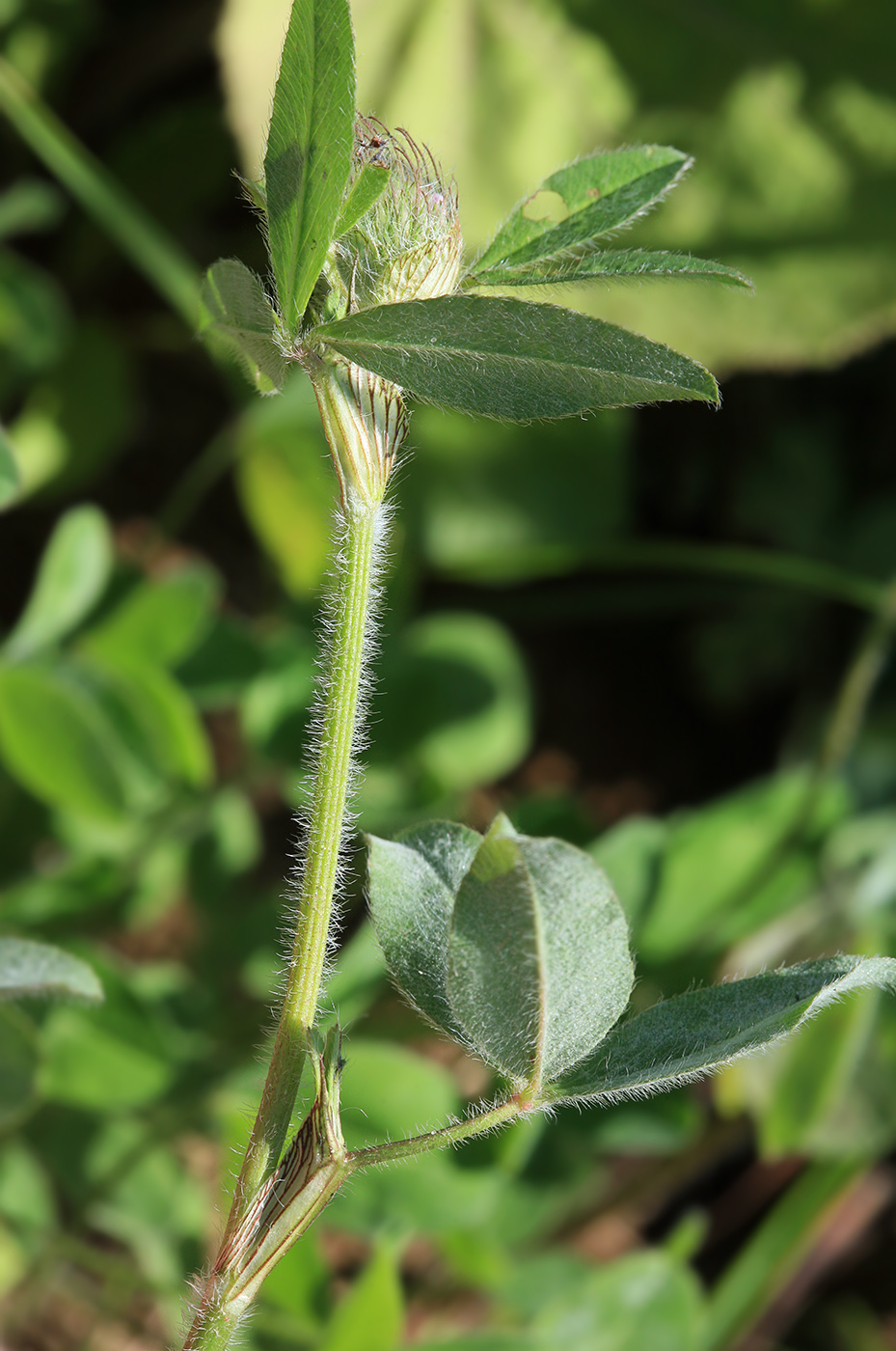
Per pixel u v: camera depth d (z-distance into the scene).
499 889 0.30
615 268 0.31
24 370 0.68
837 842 0.56
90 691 0.53
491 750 0.63
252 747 0.57
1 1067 0.40
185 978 0.55
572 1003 0.31
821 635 0.81
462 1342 0.44
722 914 0.53
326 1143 0.31
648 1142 0.50
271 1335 0.46
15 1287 0.54
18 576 0.74
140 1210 0.52
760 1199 0.67
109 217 0.60
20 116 0.58
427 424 0.74
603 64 0.72
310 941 0.31
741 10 0.72
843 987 0.31
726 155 0.73
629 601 0.80
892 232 0.72
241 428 0.63
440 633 0.65
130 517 0.77
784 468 0.82
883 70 0.72
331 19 0.30
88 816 0.51
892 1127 0.53
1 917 0.52
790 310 0.73
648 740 0.82
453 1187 0.44
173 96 0.76
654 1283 0.52
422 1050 0.62
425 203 0.31
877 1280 0.67
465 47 0.70
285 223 0.31
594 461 0.76
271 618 0.71
